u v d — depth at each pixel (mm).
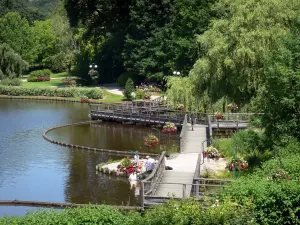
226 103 42469
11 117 60750
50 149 41906
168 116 50062
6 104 74625
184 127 39500
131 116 53781
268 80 27625
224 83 42812
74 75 99938
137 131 49594
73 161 37438
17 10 156375
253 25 40781
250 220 15773
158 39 75562
